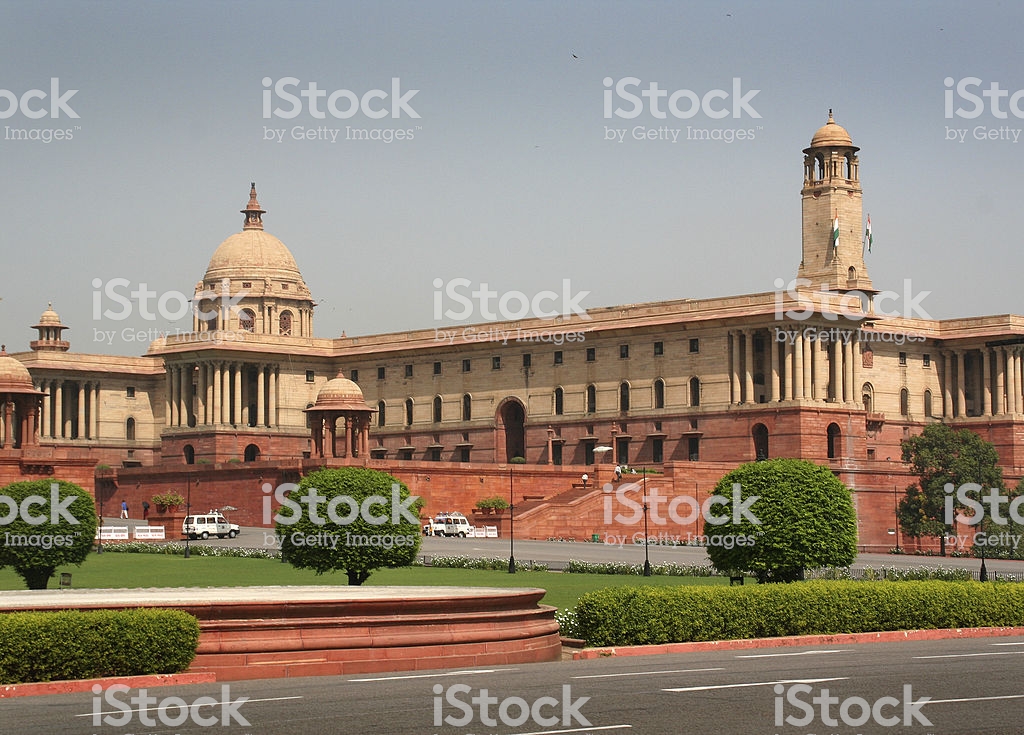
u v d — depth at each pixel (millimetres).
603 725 31547
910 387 160250
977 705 34375
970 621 56000
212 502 140125
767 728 31312
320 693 36469
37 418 114812
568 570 90312
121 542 118625
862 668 41625
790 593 51938
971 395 163875
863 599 53469
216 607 40750
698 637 49656
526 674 40562
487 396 160000
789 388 137875
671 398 145625
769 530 65250
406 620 42719
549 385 155000
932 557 120938
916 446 138375
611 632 48656
